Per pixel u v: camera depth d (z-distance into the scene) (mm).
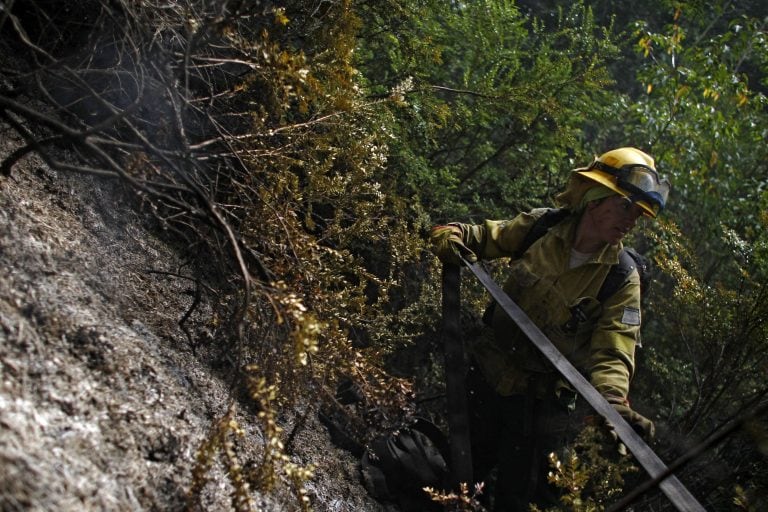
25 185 2041
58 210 2105
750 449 3008
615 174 2590
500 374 2783
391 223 3449
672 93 5180
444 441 2928
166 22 2107
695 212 5043
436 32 3627
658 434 3564
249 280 1758
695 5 5703
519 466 2752
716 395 3674
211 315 2410
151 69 2135
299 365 2131
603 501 2748
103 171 1667
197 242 2316
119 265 2209
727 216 4832
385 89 3342
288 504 2096
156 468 1616
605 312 2641
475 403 2889
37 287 1721
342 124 2387
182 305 2359
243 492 1602
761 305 3383
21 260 1766
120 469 1519
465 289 3619
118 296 2070
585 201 2648
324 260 2801
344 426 2801
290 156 2650
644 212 2605
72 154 2303
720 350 3543
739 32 5633
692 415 3477
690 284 3652
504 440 2803
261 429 2248
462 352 2619
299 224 2330
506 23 4160
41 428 1417
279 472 2166
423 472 2732
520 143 4105
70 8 2365
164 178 2152
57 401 1509
